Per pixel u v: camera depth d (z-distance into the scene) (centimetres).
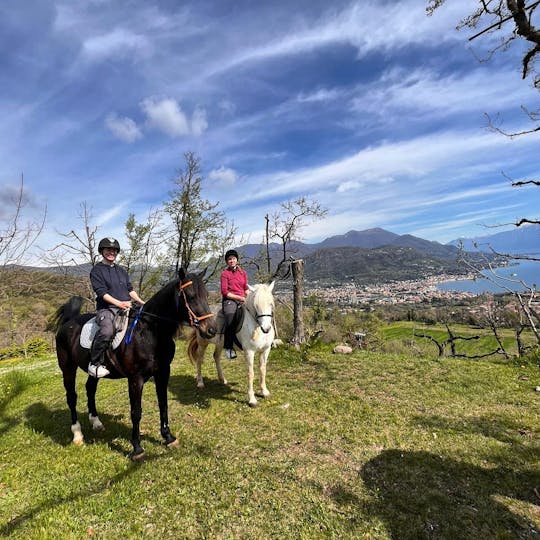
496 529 312
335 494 365
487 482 379
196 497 365
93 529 325
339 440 482
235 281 666
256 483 385
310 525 322
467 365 808
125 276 498
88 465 441
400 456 434
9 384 902
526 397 620
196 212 2077
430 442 468
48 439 532
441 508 339
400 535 307
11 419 660
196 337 706
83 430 555
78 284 1894
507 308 1456
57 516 344
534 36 696
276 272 1688
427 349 2116
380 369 789
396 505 346
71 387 522
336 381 727
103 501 364
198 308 445
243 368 867
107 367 457
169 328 464
